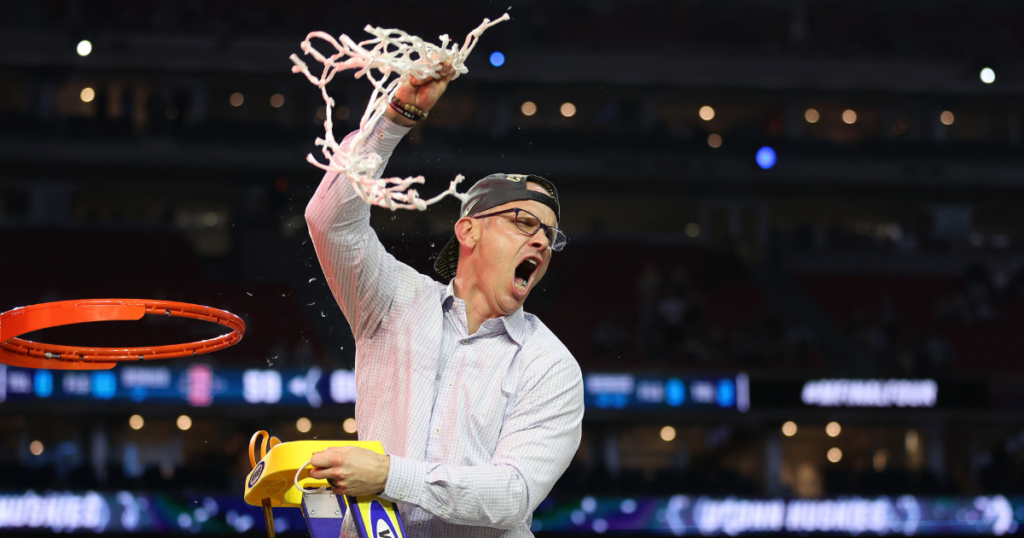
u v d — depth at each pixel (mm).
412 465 1646
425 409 1838
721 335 16672
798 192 20328
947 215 21047
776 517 13688
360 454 1608
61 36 18453
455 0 20797
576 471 14016
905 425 16219
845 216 21969
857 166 20109
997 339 18078
